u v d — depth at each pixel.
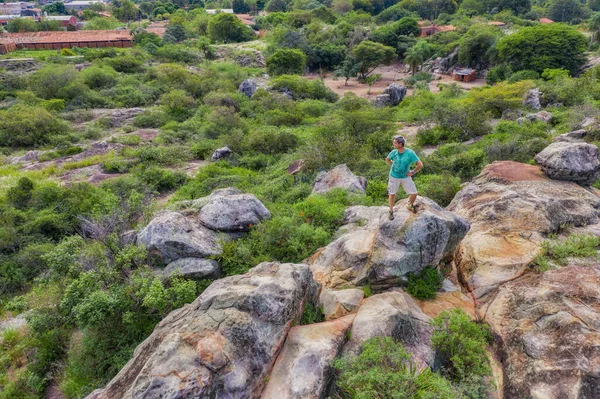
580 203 11.66
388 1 124.56
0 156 27.28
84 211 17.81
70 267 11.02
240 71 57.78
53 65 46.69
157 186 21.94
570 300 7.36
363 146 22.91
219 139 29.44
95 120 35.69
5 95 40.94
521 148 19.08
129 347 9.36
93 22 92.94
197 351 6.14
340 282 9.74
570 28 55.03
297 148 26.22
